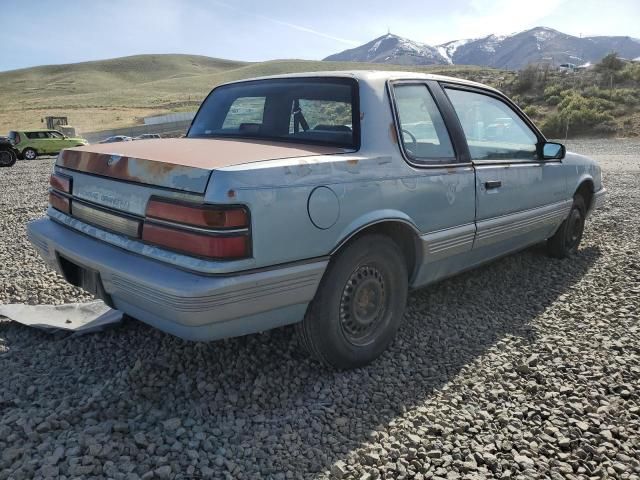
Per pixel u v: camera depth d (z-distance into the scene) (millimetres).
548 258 5695
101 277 2977
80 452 2428
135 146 3354
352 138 3256
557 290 4781
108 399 2891
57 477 2256
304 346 3162
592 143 29453
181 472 2363
